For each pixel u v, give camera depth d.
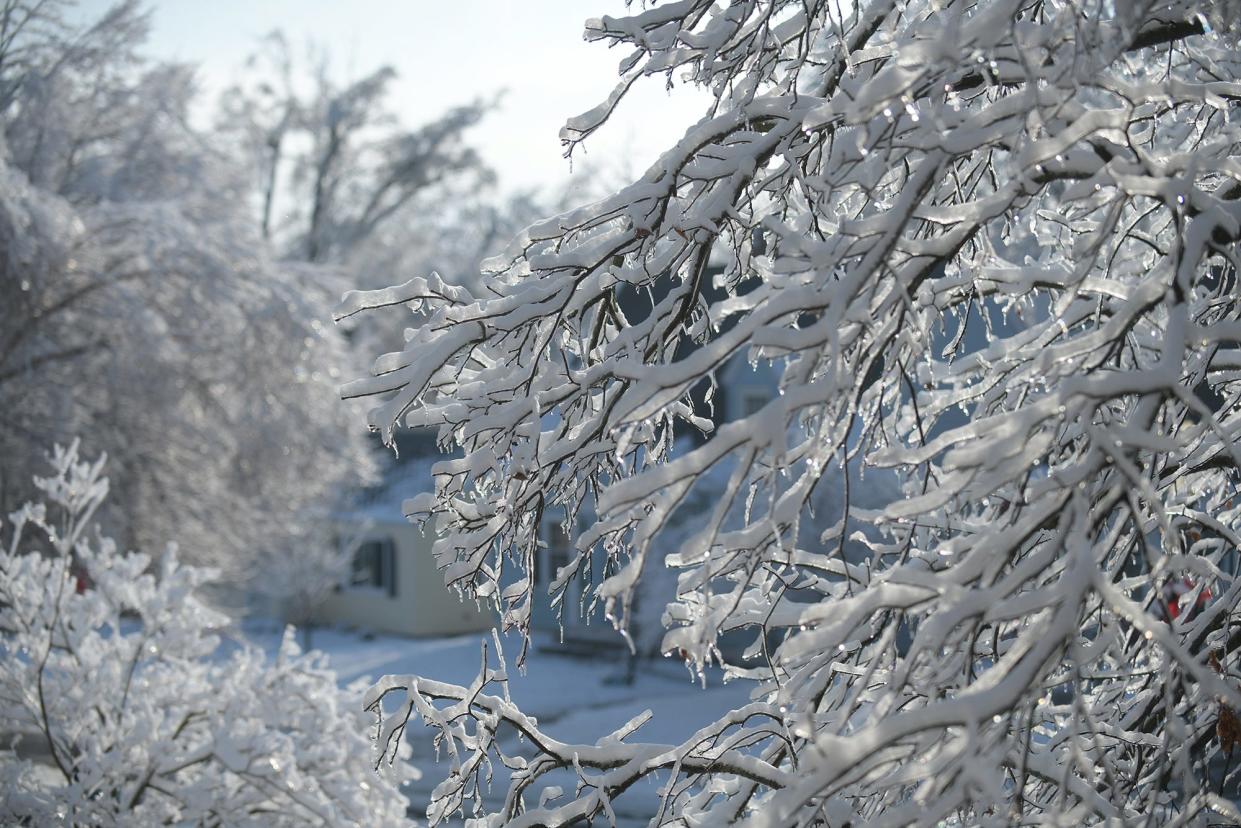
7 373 20.19
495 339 4.00
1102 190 3.55
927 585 2.64
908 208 2.93
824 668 3.79
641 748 3.96
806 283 3.25
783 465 2.94
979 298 3.86
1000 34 2.68
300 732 7.36
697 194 3.98
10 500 20.31
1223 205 3.02
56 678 7.33
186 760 6.97
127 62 24.05
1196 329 2.78
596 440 3.81
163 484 21.89
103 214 20.56
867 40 3.80
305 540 26.94
